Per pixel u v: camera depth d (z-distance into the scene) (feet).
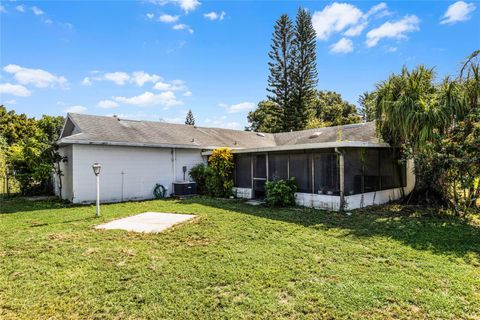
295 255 15.66
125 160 39.70
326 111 117.91
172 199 39.83
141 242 18.34
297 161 33.73
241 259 15.11
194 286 12.10
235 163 41.65
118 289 11.90
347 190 29.40
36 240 18.79
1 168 42.55
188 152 46.55
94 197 36.99
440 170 26.89
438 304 10.42
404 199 33.50
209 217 25.93
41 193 44.52
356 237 19.12
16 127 91.61
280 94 94.79
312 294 11.25
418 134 27.89
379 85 31.81
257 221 24.08
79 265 14.46
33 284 12.39
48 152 38.63
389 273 13.21
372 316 9.78
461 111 26.16
